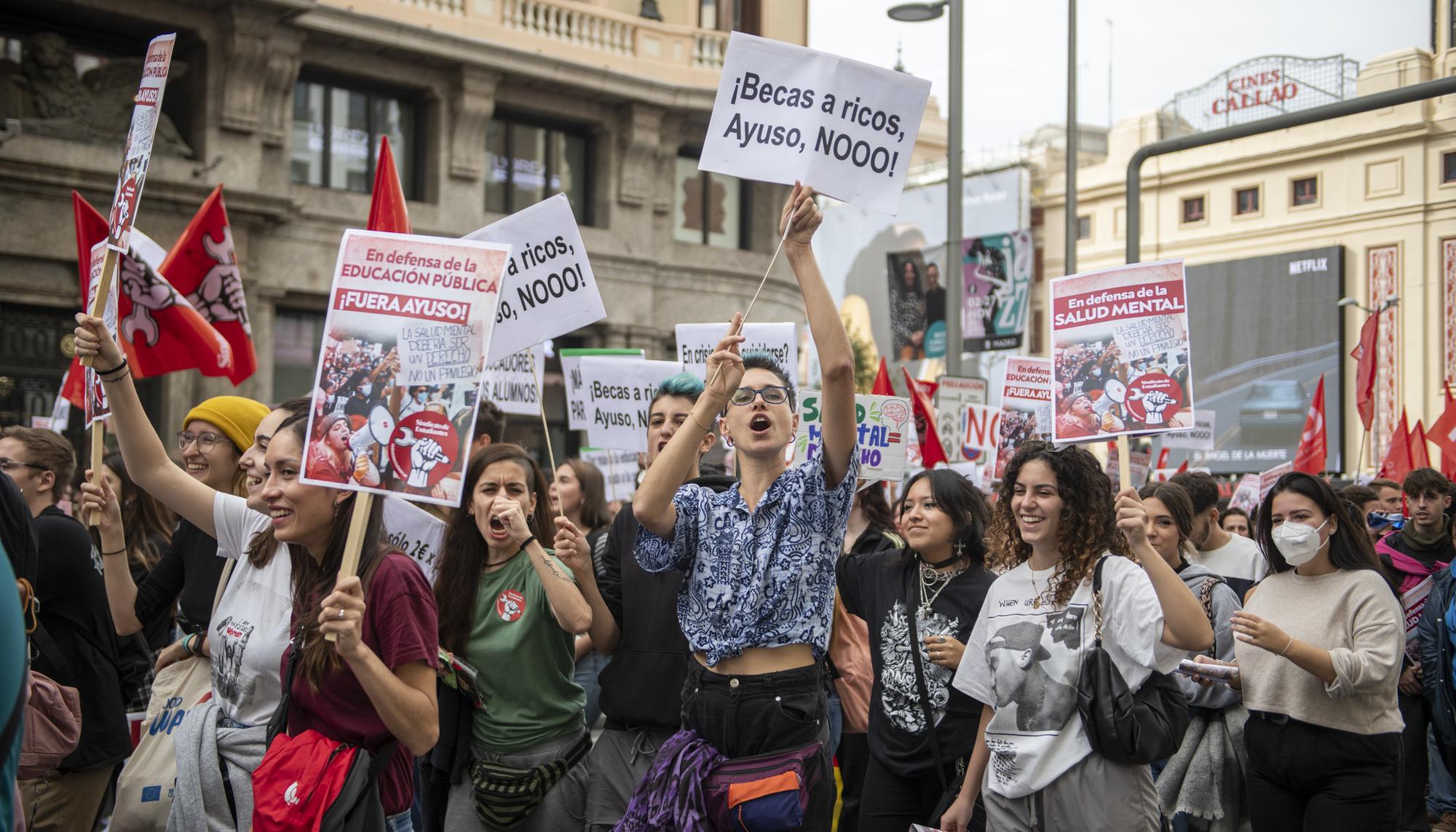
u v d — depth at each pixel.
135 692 6.06
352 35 22.08
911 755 5.31
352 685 3.70
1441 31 49.59
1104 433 4.96
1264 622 5.27
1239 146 53.31
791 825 3.91
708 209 28.20
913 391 11.09
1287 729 5.48
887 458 8.45
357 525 3.56
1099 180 57.09
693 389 5.74
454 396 3.65
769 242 28.94
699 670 4.18
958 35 14.93
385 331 3.66
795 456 7.65
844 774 6.35
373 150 23.61
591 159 26.47
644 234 26.61
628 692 5.21
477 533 5.35
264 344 21.84
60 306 20.11
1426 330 48.47
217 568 5.12
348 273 3.69
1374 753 5.34
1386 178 49.59
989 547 5.08
